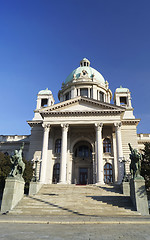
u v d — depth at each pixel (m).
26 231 9.84
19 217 15.62
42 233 9.34
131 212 17.95
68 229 10.58
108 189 27.84
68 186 29.81
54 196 23.44
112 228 11.01
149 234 9.34
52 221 13.23
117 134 36.22
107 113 37.84
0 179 31.48
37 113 47.66
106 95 55.84
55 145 42.62
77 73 57.56
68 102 39.31
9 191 19.83
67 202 20.98
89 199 22.14
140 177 19.58
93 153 40.88
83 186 29.56
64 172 34.41
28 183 33.75
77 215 16.92
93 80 53.91
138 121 41.66
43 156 35.75
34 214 17.44
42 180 33.88
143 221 13.43
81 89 53.34
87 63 63.00
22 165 22.12
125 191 25.12
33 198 22.44
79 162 42.97
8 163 34.50
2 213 18.52
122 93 48.28
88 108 39.06
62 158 35.44
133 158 20.52
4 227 11.05
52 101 51.19
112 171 38.84
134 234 9.31
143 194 18.77
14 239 7.89
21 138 50.69
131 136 41.28
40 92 51.09
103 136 41.62
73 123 37.91
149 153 32.09
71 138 42.97
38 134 44.12
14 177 20.48
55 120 38.44
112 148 40.44
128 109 45.75
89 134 42.94
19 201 21.20
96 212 17.95
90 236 8.77
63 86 57.88
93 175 39.41
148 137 46.12
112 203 20.69
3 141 50.28
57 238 8.23
